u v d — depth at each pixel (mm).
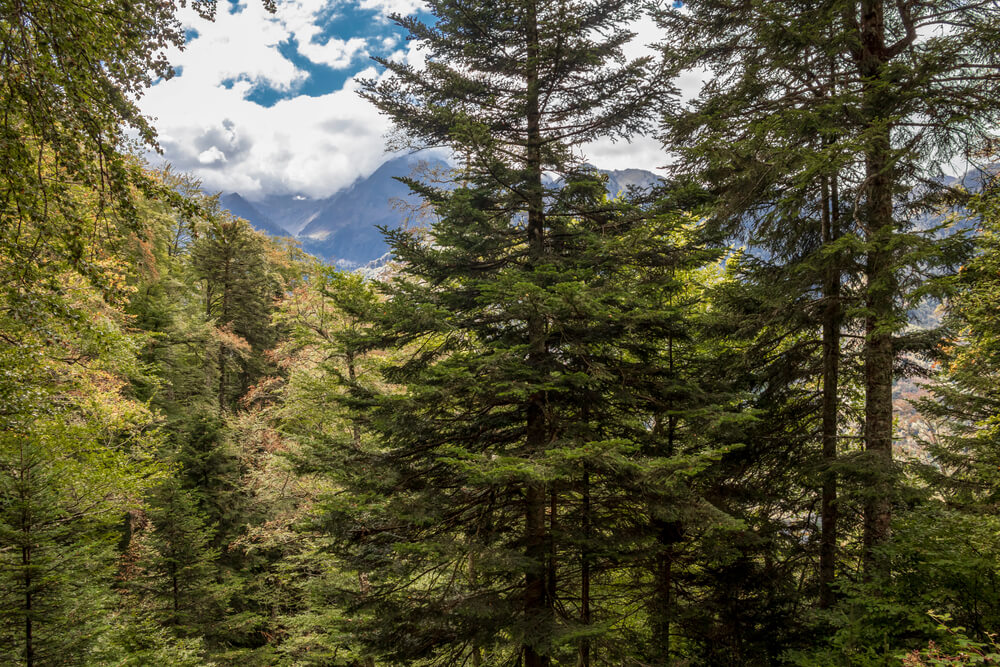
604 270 8703
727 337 9711
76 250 5816
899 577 6586
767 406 9547
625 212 9055
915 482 8867
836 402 9156
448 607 7789
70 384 9828
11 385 6336
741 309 9531
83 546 8781
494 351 8484
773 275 9250
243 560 17906
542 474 6477
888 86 7355
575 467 7387
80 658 8258
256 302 27734
